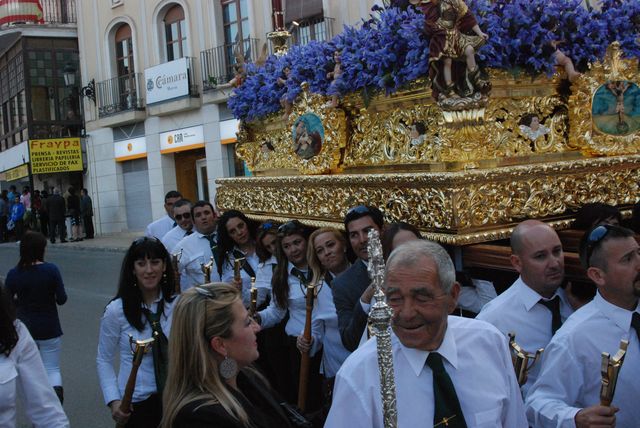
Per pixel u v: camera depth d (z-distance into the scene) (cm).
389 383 178
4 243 2425
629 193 373
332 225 415
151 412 364
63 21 2391
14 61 2450
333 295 359
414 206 341
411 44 343
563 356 244
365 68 390
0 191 2956
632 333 241
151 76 1988
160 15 1988
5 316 273
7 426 273
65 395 621
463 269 334
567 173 347
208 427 211
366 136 414
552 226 343
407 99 371
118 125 2173
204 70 1852
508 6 344
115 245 1909
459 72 329
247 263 532
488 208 322
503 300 289
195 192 2070
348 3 1433
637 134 382
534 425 245
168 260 375
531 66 356
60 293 586
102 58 2205
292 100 473
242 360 233
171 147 2011
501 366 213
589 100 363
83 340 816
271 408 249
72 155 2284
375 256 182
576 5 373
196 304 227
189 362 222
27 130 2377
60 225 2111
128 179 2222
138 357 335
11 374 274
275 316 450
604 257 241
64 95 2361
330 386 407
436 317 200
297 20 1522
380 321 178
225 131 1853
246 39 1705
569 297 298
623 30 381
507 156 347
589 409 217
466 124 331
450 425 198
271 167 532
